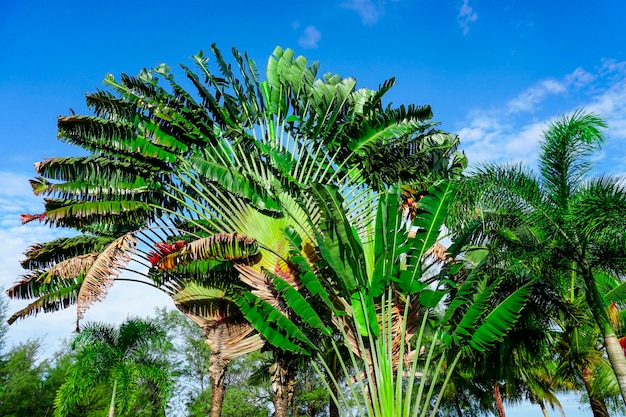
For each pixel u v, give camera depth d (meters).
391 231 9.98
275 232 10.76
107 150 10.99
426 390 25.25
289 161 10.87
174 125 11.36
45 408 25.47
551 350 13.94
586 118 9.38
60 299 11.57
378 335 9.71
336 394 21.00
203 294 11.16
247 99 12.51
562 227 8.98
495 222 9.60
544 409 21.78
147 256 9.56
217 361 10.55
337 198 9.60
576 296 12.95
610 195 7.97
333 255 9.98
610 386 12.21
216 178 10.28
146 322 18.52
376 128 12.30
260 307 9.99
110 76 11.37
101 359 17.17
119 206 10.77
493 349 13.23
